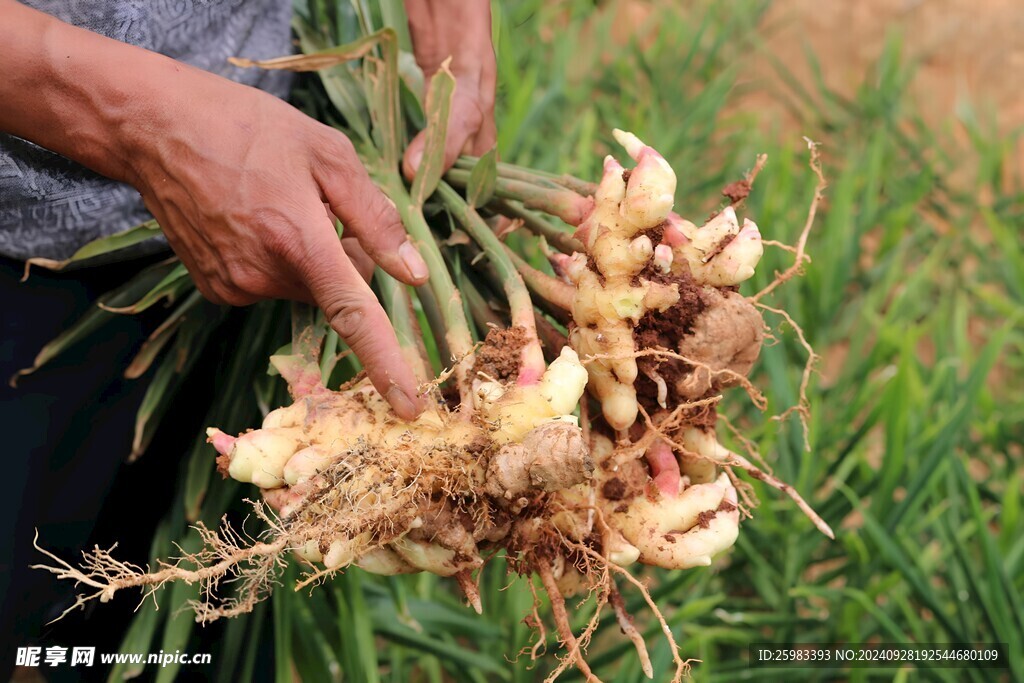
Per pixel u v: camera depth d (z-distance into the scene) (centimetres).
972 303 183
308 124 74
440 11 95
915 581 115
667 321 76
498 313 86
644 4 235
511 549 76
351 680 101
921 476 118
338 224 84
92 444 93
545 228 83
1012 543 124
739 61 216
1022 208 199
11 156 80
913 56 229
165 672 92
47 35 72
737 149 189
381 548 74
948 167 198
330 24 102
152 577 70
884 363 151
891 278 162
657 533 76
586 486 76
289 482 72
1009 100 225
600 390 76
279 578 97
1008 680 119
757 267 144
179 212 75
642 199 74
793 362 151
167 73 73
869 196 166
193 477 93
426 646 108
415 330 79
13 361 88
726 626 125
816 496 135
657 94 194
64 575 69
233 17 85
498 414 72
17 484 89
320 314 80
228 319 95
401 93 93
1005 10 236
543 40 213
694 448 79
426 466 71
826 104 212
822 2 242
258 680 103
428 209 87
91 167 75
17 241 84
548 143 177
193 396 98
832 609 125
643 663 76
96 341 92
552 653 112
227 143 72
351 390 76
